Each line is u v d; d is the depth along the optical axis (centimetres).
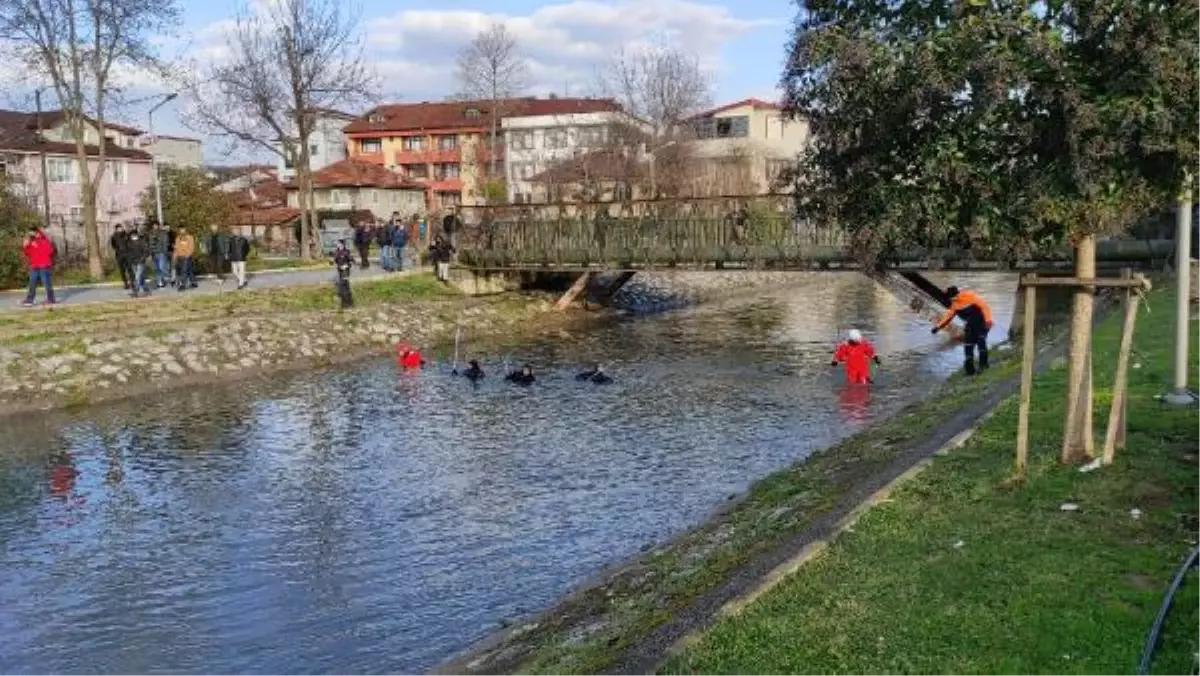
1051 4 737
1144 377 1359
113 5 3834
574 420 2009
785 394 2244
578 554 1195
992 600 645
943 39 739
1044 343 2081
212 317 2898
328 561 1201
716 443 1773
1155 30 686
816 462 1415
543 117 8531
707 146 7269
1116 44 698
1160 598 625
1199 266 2112
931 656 574
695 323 3741
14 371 2252
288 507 1430
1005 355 2336
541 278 4188
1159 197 780
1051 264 2625
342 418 2067
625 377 2542
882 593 677
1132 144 733
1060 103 729
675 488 1479
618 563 1133
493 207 3819
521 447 1770
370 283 3578
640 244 3450
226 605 1073
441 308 3484
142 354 2483
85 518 1402
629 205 3825
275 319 2923
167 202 4291
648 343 3206
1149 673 532
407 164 9906
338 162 9006
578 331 3541
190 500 1478
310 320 3009
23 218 3512
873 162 830
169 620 1038
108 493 1528
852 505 956
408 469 1630
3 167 4622
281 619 1030
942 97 752
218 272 3444
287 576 1155
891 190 834
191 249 3253
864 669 566
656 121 6638
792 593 700
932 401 1748
